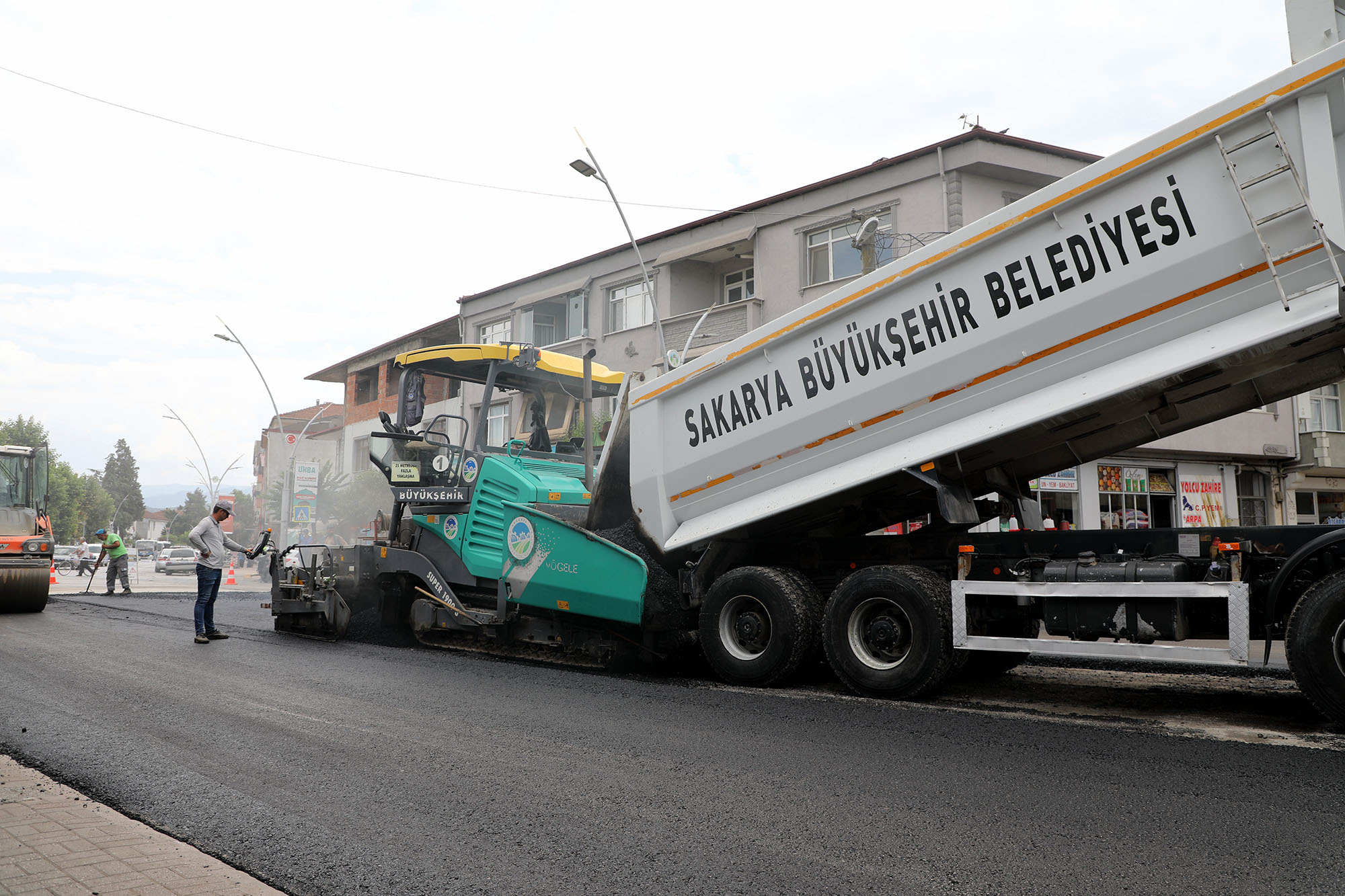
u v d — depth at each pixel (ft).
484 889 11.19
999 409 22.24
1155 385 20.20
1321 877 10.96
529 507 30.01
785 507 25.50
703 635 26.35
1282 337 18.62
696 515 28.07
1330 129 17.89
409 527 34.73
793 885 11.10
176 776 16.08
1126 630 20.34
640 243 84.99
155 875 11.43
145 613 49.11
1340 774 15.34
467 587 32.35
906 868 11.54
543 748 17.93
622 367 84.99
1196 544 20.86
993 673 27.02
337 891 11.20
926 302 23.18
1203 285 19.39
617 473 29.76
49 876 11.30
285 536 108.68
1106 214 20.47
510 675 27.20
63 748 18.07
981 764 16.40
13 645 33.86
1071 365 21.15
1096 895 10.60
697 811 13.96
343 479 112.88
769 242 73.61
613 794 14.88
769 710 21.71
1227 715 20.81
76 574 154.20
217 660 30.09
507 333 100.58
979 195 63.98
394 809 14.26
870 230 56.95
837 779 15.56
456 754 17.54
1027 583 21.50
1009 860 11.71
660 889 11.10
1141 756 16.76
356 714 21.27
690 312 79.51
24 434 293.02
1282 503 73.72
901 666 22.79
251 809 14.32
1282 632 18.92
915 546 24.80
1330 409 75.97
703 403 27.58
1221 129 18.89
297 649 33.27
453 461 32.94
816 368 25.17
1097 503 63.87
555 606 28.78
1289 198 18.24
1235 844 12.10
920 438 23.50
